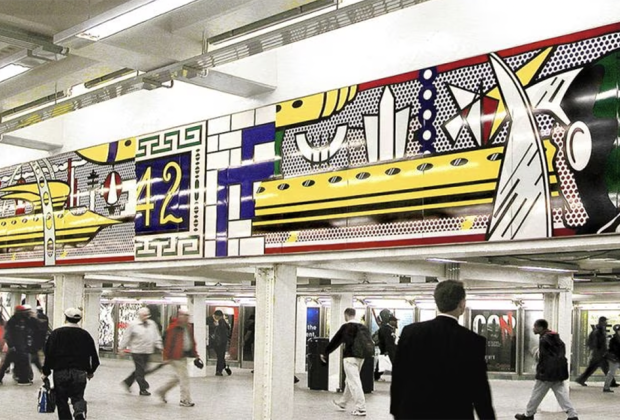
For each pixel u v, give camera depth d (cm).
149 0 828
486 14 926
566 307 1530
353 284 1769
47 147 1612
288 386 1170
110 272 1570
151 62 1091
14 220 1716
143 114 1412
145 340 1669
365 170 1032
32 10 992
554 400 1520
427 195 955
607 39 811
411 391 545
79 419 1050
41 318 1917
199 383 1936
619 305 2170
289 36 950
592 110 813
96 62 1188
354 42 1074
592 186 805
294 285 1189
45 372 1060
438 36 974
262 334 1170
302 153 1121
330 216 1070
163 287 2211
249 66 1142
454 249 924
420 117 975
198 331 2138
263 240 1162
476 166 909
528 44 876
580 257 1377
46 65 1266
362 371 1778
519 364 2153
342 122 1072
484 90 912
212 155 1264
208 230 1255
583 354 2236
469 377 536
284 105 1156
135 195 1405
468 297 1814
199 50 1085
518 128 873
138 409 1419
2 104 1420
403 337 561
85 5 1011
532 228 850
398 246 979
